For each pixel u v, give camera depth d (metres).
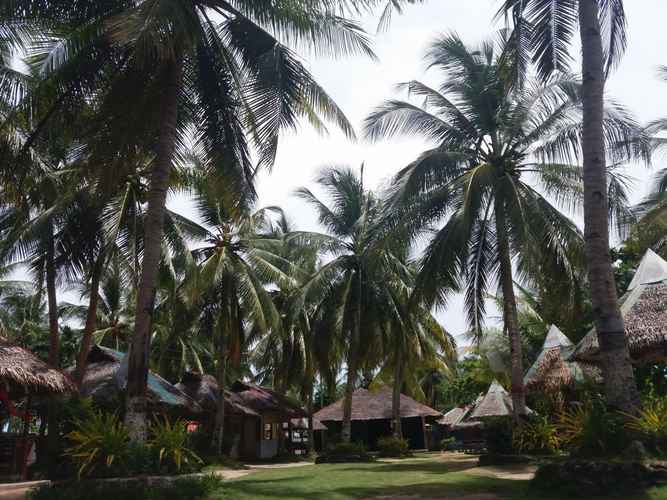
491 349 29.12
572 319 18.08
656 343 12.75
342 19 12.47
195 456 10.77
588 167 10.41
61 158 18.89
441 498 9.98
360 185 27.39
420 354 29.58
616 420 9.09
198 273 22.23
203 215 26.39
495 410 27.42
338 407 38.97
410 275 27.19
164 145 12.11
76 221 19.36
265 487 12.09
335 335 26.11
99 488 9.30
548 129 17.95
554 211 18.09
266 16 12.58
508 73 14.24
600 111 10.55
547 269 17.30
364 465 20.77
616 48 12.50
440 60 19.34
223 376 25.91
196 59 13.34
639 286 14.62
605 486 8.40
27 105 12.29
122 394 15.50
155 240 11.58
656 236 22.19
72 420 11.45
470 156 18.17
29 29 12.76
